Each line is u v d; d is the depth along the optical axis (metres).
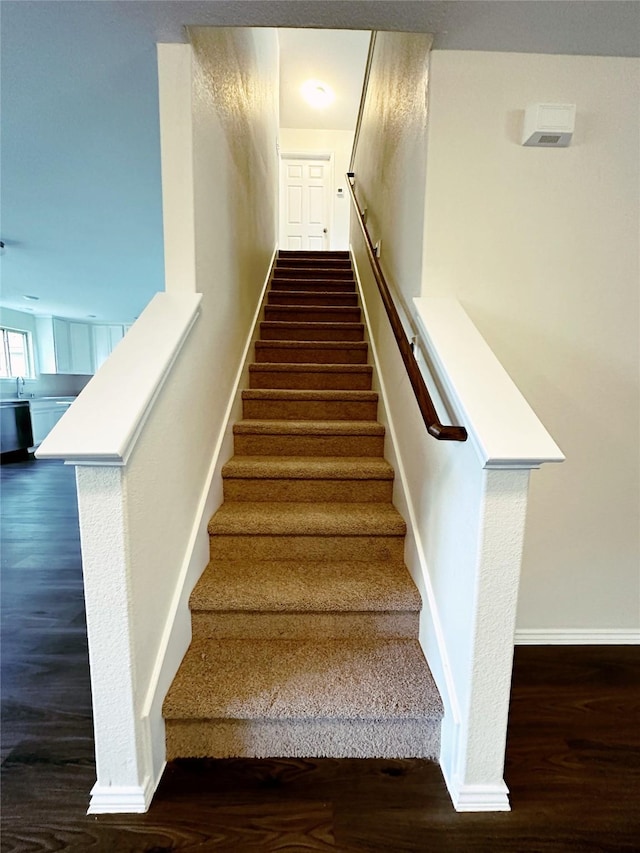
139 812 1.06
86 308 5.68
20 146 1.87
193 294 1.45
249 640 1.46
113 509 0.97
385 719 1.19
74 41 1.27
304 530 1.68
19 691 1.49
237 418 2.31
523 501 1.00
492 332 1.52
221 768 1.18
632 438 1.62
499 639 1.05
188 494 1.45
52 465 5.30
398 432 1.91
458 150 1.42
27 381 6.07
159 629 1.20
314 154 5.84
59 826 1.03
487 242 1.47
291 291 3.63
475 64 1.38
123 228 2.82
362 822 1.05
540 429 1.02
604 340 1.55
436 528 1.34
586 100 1.41
